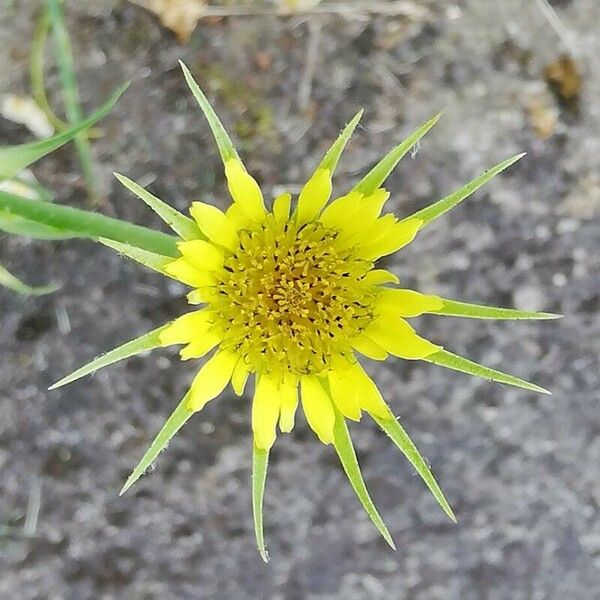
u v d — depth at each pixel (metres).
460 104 0.15
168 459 0.16
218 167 0.15
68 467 0.16
